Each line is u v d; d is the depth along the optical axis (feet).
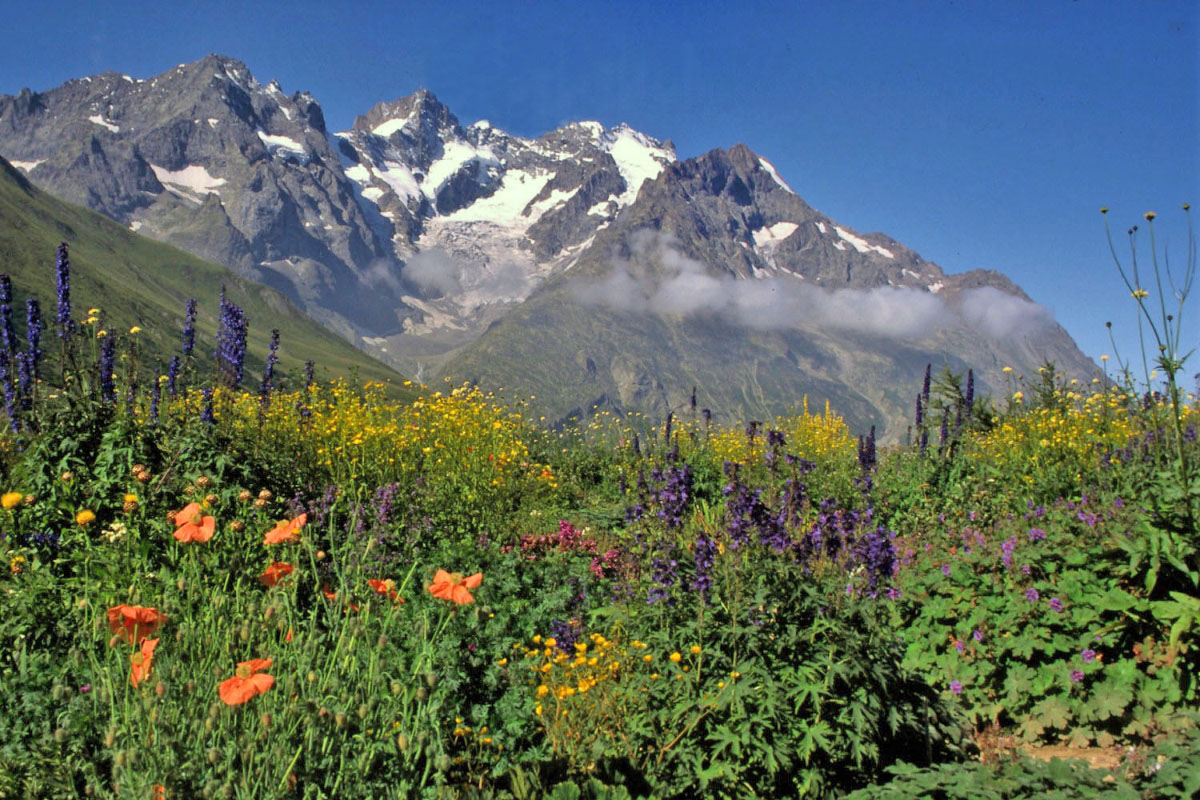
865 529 20.35
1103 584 20.79
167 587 16.52
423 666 13.56
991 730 20.21
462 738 14.92
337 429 36.40
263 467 26.35
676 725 15.46
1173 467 23.98
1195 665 18.45
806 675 15.62
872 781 15.62
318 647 13.50
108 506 21.07
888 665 16.15
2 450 23.62
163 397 29.50
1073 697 19.53
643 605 18.84
